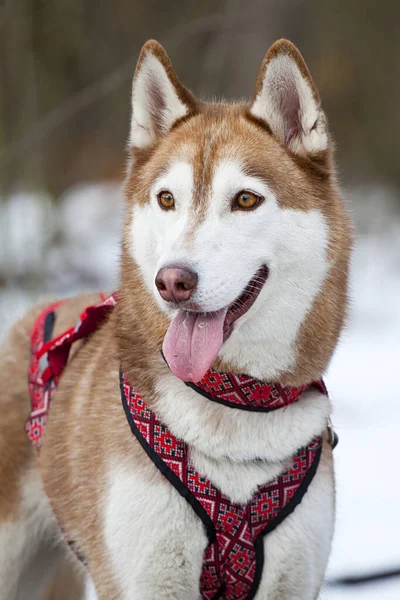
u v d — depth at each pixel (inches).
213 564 141.7
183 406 140.1
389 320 507.2
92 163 833.5
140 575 139.4
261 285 141.3
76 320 180.7
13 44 384.8
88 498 147.5
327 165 150.7
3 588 173.3
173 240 138.9
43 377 167.6
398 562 217.8
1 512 171.9
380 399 356.8
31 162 437.7
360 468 286.2
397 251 678.5
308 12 839.7
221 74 560.4
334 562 219.1
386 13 873.5
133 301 148.6
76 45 563.8
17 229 447.8
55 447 159.9
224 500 138.6
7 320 362.6
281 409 141.9
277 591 144.7
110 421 146.3
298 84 148.6
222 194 141.6
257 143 147.0
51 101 590.6
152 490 138.3
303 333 143.5
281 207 143.0
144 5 732.0
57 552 185.0
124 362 146.9
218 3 710.5
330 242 146.3
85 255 588.4
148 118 157.6
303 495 142.0
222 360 141.3
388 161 898.1
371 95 903.1
